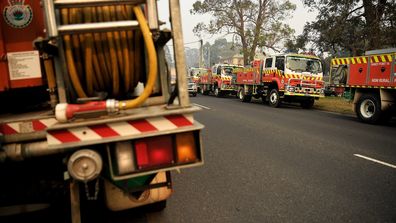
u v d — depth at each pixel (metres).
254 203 3.86
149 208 3.56
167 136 2.21
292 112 14.06
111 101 2.13
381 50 10.15
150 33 2.23
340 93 23.42
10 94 2.75
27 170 2.57
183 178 4.79
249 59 36.19
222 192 4.21
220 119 11.30
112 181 2.42
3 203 2.56
